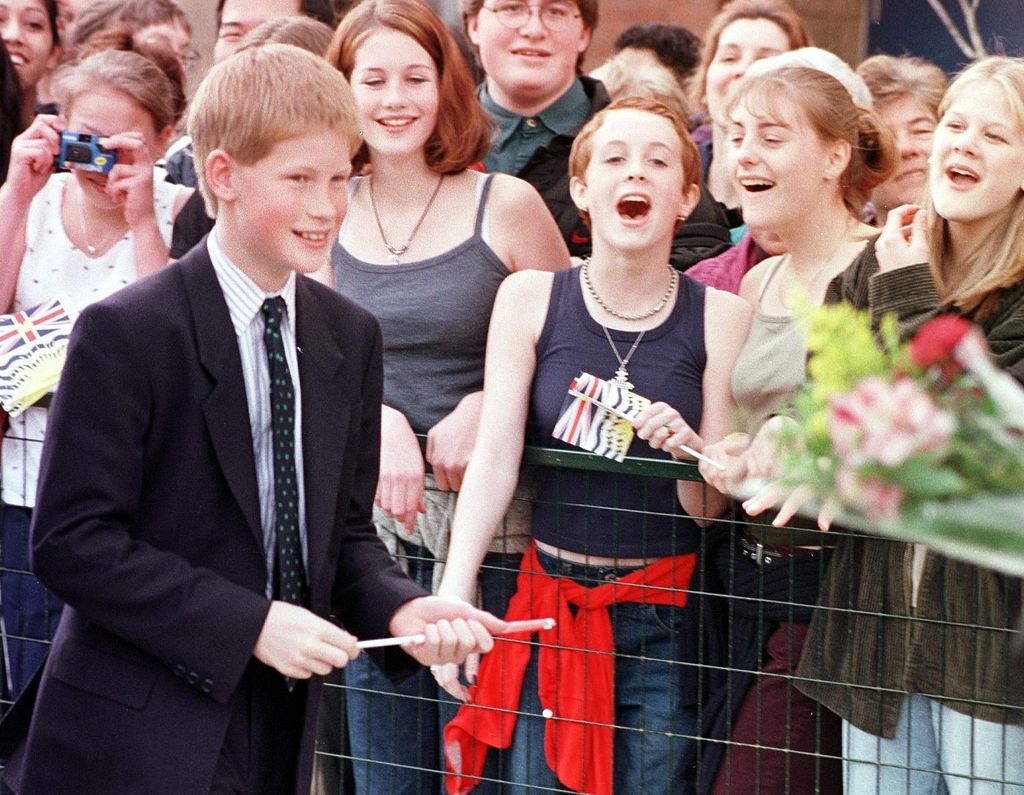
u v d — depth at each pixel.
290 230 10.73
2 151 18.00
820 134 14.63
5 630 15.80
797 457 7.50
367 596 11.49
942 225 13.84
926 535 7.12
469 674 14.63
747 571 13.95
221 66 10.90
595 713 14.38
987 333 13.37
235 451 10.81
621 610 14.40
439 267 15.52
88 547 10.45
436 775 15.27
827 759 13.96
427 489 15.07
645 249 14.48
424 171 15.84
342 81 10.97
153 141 16.72
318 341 11.30
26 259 16.52
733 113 15.03
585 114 19.28
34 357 15.28
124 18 21.91
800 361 13.99
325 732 15.54
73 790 10.78
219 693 10.50
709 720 14.20
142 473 10.77
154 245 16.38
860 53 28.94
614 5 35.72
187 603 10.46
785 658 13.93
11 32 21.91
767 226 14.82
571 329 14.66
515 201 15.82
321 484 11.12
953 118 13.54
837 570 13.60
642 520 14.26
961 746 13.34
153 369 10.65
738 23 20.47
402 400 15.51
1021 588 13.00
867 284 14.09
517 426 14.52
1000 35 22.66
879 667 13.52
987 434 7.12
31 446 15.57
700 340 14.60
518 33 18.80
